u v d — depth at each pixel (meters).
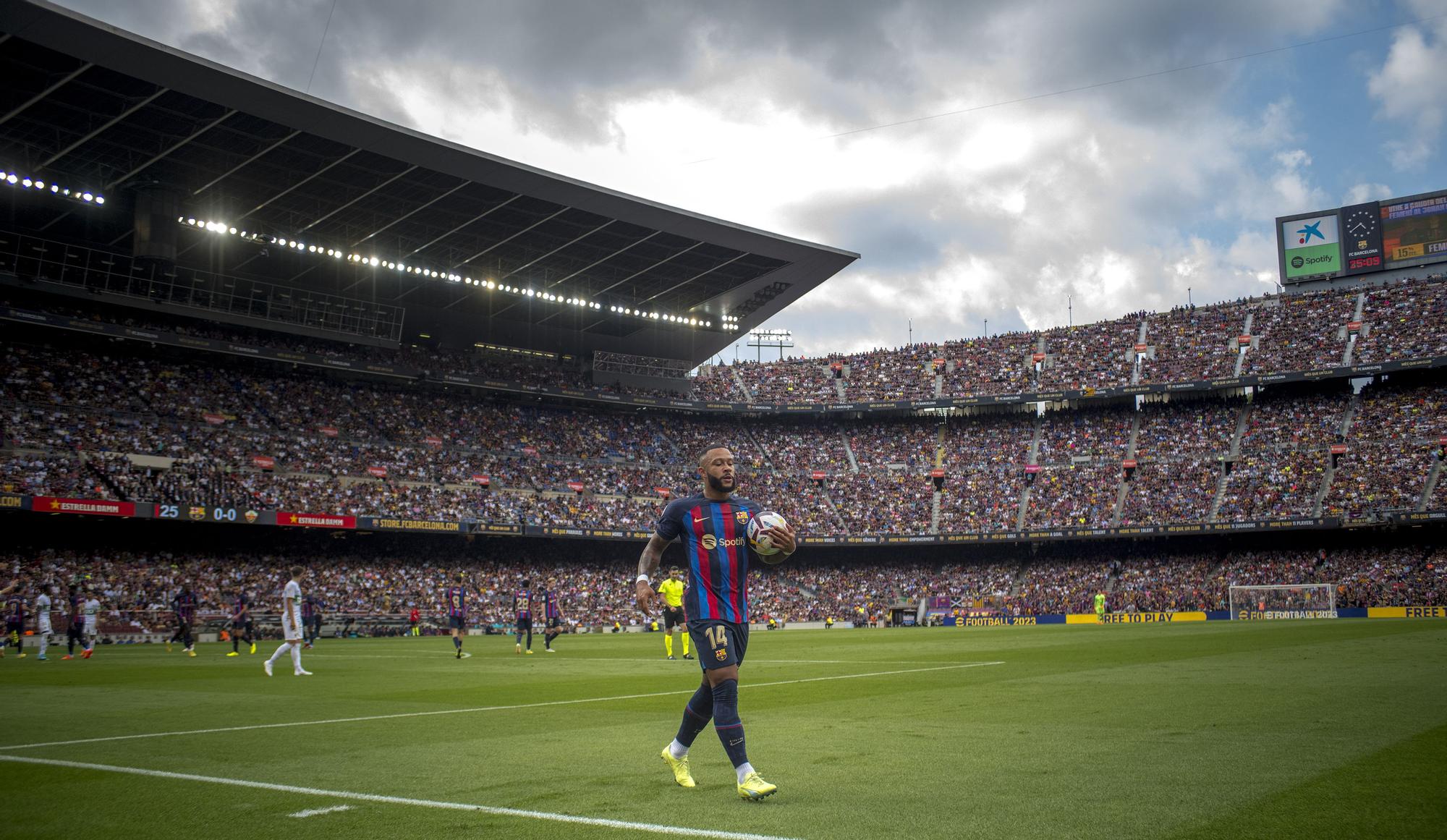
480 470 68.31
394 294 69.12
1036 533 69.81
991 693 15.14
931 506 75.06
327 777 8.25
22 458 51.28
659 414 82.44
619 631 64.31
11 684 19.77
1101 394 74.38
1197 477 69.81
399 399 70.31
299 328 63.81
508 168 54.00
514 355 77.50
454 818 6.54
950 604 70.12
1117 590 67.75
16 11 37.88
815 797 6.98
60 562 50.41
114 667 26.08
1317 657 21.02
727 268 71.00
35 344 57.31
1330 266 76.25
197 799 7.32
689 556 7.62
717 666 7.23
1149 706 12.48
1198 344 75.44
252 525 58.69
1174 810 6.30
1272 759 8.16
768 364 88.00
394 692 17.56
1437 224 73.00
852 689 16.73
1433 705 11.82
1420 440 65.25
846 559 77.00
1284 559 66.06
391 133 49.28
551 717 13.04
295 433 62.69
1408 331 68.50
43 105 44.56
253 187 53.34
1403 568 61.41
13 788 7.90
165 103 45.25
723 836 5.84
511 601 63.03
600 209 59.19
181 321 61.41
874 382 83.12
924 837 5.71
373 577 60.00
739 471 78.56
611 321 78.69
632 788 7.55
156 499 52.78
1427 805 6.34
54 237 56.41
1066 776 7.60
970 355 82.94
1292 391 73.31
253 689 18.39
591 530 67.50
